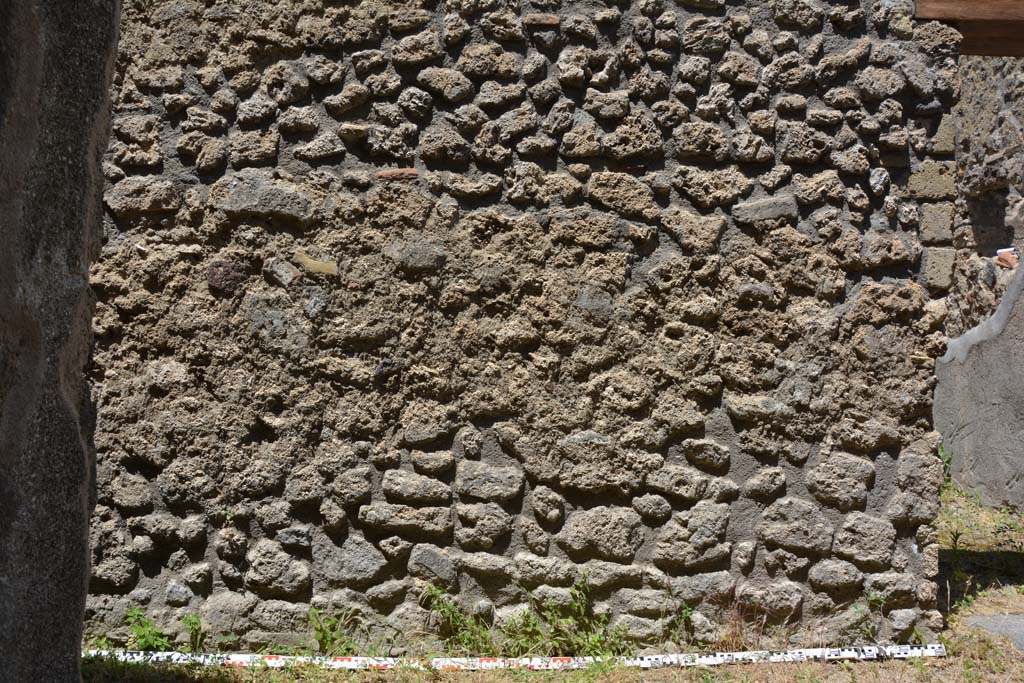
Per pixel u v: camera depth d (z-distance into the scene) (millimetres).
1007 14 3992
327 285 3920
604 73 3953
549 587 3967
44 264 1329
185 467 3904
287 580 3914
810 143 3986
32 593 1292
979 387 6438
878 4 3992
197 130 3906
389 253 3930
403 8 3916
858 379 3992
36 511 1302
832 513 3994
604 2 3961
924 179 4004
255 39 3904
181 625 3902
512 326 3949
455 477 3963
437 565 3945
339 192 3930
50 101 1329
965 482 6570
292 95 3918
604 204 3957
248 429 3918
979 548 5312
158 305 3904
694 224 3965
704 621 3969
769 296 3965
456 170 3953
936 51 3992
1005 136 6723
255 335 3916
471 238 3943
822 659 3889
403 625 3938
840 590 3990
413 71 3941
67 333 1404
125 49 3902
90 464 1523
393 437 3941
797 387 3975
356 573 3928
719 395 3990
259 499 3924
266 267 3916
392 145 3928
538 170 3955
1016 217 6641
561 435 3951
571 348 3957
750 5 3986
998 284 6422
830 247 3982
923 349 4016
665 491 3971
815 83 3996
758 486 3971
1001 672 3779
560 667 3826
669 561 3975
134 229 3912
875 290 3988
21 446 1265
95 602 3906
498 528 3949
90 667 3621
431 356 3943
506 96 3943
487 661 3844
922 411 4004
